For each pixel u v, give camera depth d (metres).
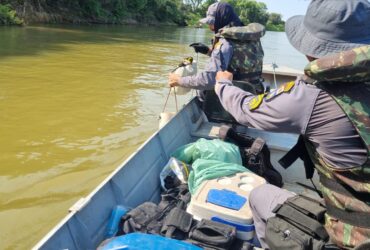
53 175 4.71
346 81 1.53
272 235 1.83
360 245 1.48
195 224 2.24
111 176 2.37
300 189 3.19
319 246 1.70
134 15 44.28
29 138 5.71
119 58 14.13
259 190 2.14
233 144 3.23
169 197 2.69
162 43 21.39
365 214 1.57
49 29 24.36
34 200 4.18
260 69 3.93
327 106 1.58
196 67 4.57
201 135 3.91
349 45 1.62
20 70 10.52
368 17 1.64
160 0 49.69
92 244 2.06
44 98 7.83
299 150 1.95
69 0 32.56
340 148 1.58
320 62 1.54
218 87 2.12
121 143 5.77
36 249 1.67
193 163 2.87
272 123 1.73
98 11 35.66
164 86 9.58
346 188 1.62
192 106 4.22
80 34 22.83
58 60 12.61
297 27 1.83
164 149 3.26
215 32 4.06
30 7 27.94
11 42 16.20
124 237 1.88
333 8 1.65
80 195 4.34
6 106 7.11
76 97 8.07
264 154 3.20
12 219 3.83
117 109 7.38
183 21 55.88
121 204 2.40
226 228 2.13
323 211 1.81
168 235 2.14
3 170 4.73
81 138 5.84
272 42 31.53
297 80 1.71
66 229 1.88
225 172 2.64
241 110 1.92
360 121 1.52
